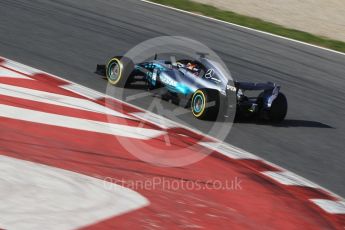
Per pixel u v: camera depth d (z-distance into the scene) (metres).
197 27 70.50
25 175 23.44
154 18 71.12
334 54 69.75
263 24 76.88
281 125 42.78
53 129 31.34
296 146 38.62
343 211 28.30
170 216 22.67
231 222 23.52
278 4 86.81
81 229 19.86
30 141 28.53
